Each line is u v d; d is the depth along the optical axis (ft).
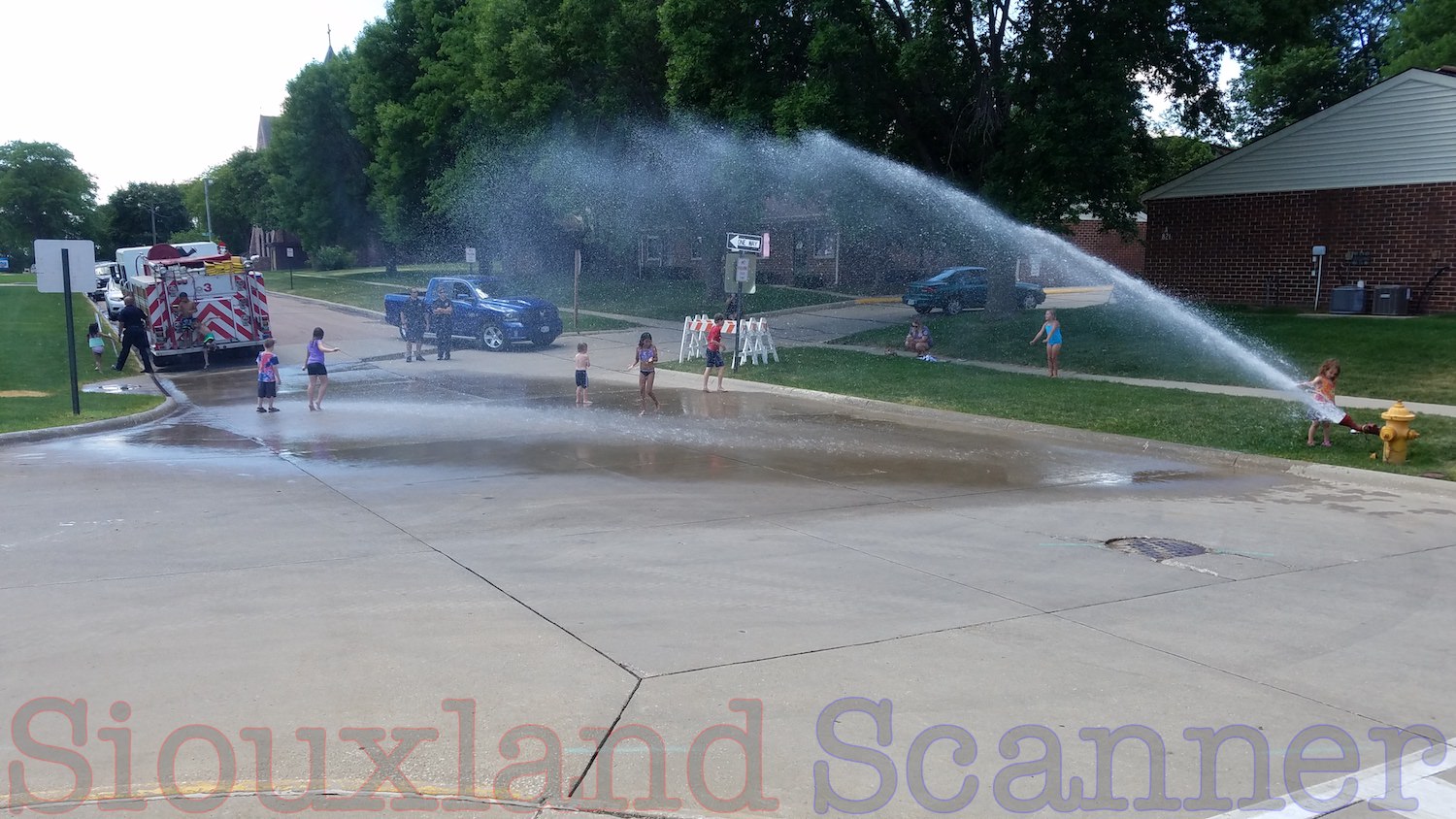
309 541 28.12
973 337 82.94
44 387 64.90
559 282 155.84
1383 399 52.39
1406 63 121.49
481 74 125.90
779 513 32.09
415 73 175.83
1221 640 20.84
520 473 38.47
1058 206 82.69
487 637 20.36
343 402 59.31
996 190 75.72
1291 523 31.60
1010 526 30.76
